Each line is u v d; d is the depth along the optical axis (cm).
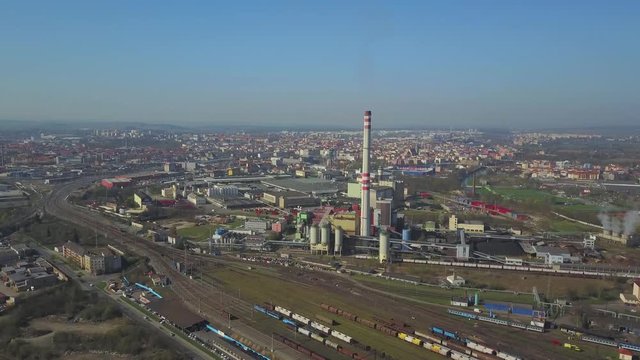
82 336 16125
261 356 14875
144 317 18000
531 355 14988
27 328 16975
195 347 15600
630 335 16312
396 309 18800
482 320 17725
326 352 15212
